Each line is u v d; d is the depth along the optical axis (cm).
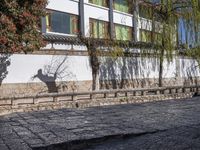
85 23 3250
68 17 3123
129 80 3412
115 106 2198
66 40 2867
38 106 2075
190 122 1327
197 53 3438
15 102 2066
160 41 3284
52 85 2775
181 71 3991
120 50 3247
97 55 3081
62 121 1464
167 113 1691
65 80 2869
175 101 2528
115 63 3284
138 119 1476
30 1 2022
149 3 3306
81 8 3225
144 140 964
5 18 1902
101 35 3388
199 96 3112
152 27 3312
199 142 830
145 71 3556
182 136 905
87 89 3028
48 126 1328
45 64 2734
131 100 2536
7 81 2506
